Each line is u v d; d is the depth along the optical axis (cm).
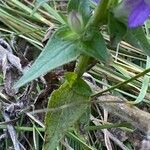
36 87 19
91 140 19
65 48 13
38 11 24
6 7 24
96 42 13
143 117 17
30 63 20
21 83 13
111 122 19
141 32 13
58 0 24
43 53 13
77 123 16
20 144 18
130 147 18
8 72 19
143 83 19
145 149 16
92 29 14
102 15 14
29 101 19
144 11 12
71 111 15
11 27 23
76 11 14
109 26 13
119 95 20
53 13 23
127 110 18
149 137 16
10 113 19
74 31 14
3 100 19
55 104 15
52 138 15
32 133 19
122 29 13
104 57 13
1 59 20
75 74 15
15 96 19
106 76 21
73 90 15
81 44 13
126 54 22
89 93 15
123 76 20
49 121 15
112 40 13
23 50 22
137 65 22
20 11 24
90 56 14
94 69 21
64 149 18
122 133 19
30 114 18
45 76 18
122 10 13
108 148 18
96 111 20
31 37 22
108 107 18
